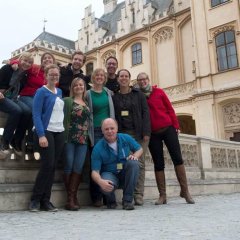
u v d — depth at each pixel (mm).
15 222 3906
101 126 5543
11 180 5762
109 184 5141
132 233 3096
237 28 20422
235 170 10938
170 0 27672
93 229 3361
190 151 9477
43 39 32875
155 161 6199
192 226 3441
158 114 6113
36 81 5812
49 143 5008
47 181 5051
